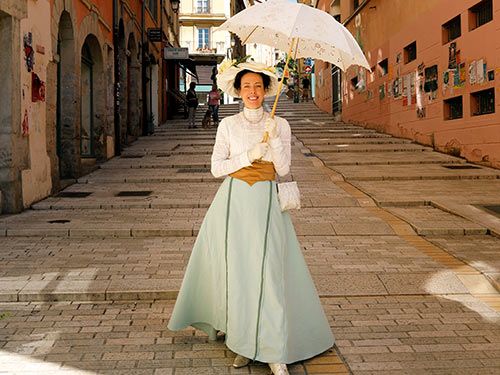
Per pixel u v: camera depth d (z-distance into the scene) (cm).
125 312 432
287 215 347
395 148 1470
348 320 412
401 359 346
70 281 491
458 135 1333
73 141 1116
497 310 432
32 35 887
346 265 543
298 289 342
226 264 324
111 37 1436
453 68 1347
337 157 1347
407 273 515
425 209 807
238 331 316
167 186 1039
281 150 329
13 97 816
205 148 1534
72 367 334
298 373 328
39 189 905
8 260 566
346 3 2397
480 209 774
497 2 1145
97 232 682
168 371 329
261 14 317
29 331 392
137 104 1833
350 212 793
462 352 355
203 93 4362
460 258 562
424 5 1509
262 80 341
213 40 4581
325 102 2739
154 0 2225
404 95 1672
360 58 324
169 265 547
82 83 1325
